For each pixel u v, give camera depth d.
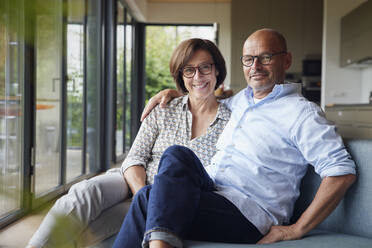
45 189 3.55
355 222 1.27
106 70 5.52
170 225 1.06
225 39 8.48
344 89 6.77
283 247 1.10
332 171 1.23
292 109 1.38
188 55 1.62
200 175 1.28
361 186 1.26
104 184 1.38
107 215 1.40
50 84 3.61
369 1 5.34
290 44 8.04
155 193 1.12
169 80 11.29
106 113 5.56
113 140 6.01
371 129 4.37
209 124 1.67
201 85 1.64
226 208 1.25
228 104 1.71
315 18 8.00
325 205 1.21
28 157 3.15
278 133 1.39
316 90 7.73
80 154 4.59
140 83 8.51
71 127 4.23
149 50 11.23
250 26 8.05
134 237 1.14
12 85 2.90
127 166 1.57
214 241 1.24
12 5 0.27
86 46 4.69
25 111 3.11
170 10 8.48
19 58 3.01
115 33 5.89
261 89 1.53
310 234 1.28
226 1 8.42
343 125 5.40
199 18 8.51
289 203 1.38
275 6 8.04
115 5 5.84
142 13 7.79
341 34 6.66
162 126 1.68
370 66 6.37
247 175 1.38
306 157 1.34
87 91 4.78
